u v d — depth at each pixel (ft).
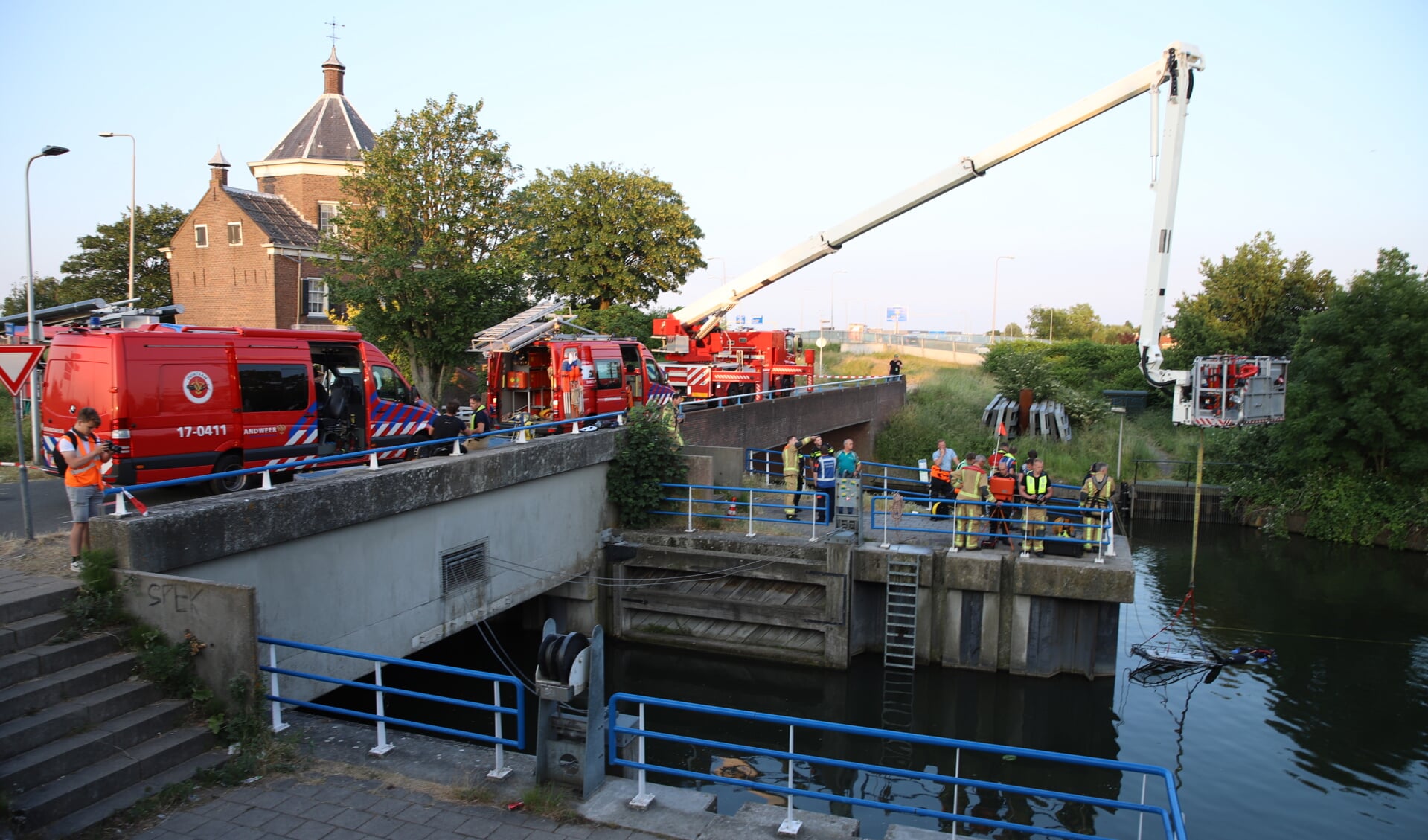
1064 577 51.47
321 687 35.60
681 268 137.39
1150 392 150.00
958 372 164.14
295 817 21.98
